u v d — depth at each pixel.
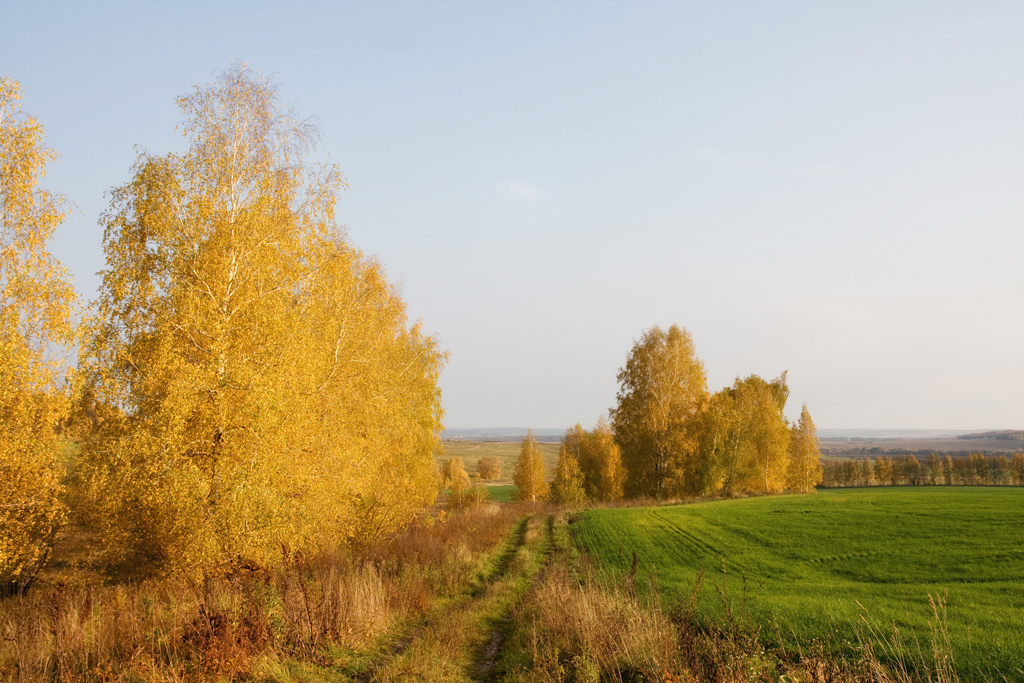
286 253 18.20
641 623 10.10
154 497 14.60
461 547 22.91
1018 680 8.41
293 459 16.52
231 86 18.30
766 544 26.09
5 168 13.95
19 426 13.51
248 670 8.88
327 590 11.98
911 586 16.61
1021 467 99.75
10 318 13.44
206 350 16.61
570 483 54.69
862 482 110.06
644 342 52.84
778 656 9.42
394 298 32.91
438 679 9.28
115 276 16.25
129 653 9.15
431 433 33.91
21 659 8.94
